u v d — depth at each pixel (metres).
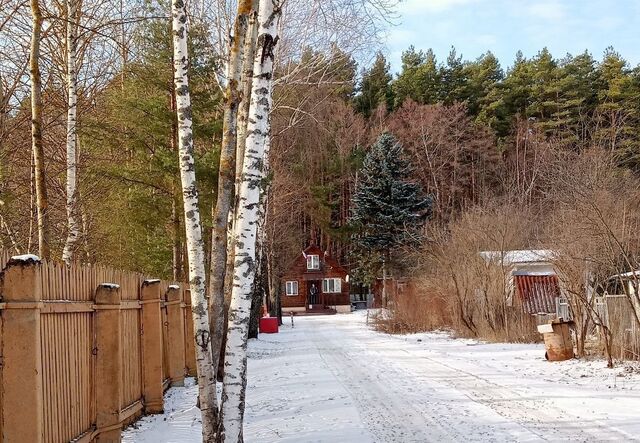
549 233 19.36
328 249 64.38
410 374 14.55
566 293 16.39
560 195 20.97
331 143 48.16
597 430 8.20
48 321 6.29
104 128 18.06
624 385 11.66
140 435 8.55
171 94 20.25
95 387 7.73
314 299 64.00
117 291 7.96
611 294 17.27
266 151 15.95
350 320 45.66
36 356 5.43
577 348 15.93
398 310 31.78
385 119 56.66
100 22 15.29
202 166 19.09
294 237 45.78
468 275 25.00
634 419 8.77
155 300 10.43
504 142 53.59
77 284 7.25
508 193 39.78
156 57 18.91
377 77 59.22
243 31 8.75
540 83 53.31
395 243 44.56
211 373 7.32
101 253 19.53
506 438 7.99
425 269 31.50
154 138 19.81
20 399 5.36
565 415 9.24
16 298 5.43
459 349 20.48
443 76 60.28
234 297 6.88
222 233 8.87
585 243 15.30
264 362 18.56
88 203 18.09
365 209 47.19
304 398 11.62
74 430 6.94
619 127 37.94
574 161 27.66
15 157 16.42
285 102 21.64
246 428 9.20
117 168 19.36
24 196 17.12
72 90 13.84
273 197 33.97
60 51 16.22
